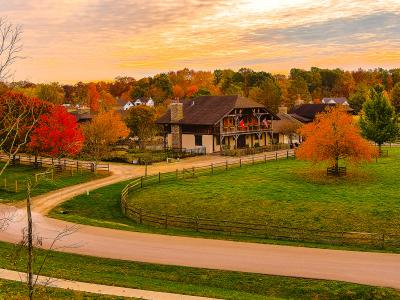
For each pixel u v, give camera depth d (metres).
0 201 41.72
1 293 18.36
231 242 28.12
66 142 53.91
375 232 31.55
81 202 41.50
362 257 24.83
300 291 20.62
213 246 27.14
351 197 41.19
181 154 71.00
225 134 74.44
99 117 67.94
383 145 80.69
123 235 29.56
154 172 56.25
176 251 26.08
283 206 38.66
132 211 36.66
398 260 24.22
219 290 20.34
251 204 39.56
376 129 64.25
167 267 23.31
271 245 27.42
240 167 59.28
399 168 55.16
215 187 46.75
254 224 31.30
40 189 46.72
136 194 44.38
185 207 39.31
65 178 52.41
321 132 50.41
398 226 32.66
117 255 25.30
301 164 60.56
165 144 80.94
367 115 65.50
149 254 25.48
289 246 27.20
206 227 33.12
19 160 63.22
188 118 77.00
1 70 16.72
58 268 22.53
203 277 22.16
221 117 73.31
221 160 65.88
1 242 27.53
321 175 52.16
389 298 19.70
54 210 38.19
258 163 62.53
